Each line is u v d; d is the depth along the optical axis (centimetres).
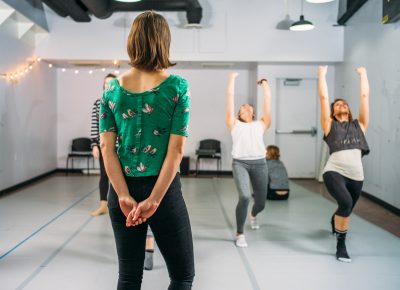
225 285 266
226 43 791
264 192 379
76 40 787
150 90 123
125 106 124
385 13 551
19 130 698
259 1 791
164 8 741
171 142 123
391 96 557
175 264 130
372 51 630
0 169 619
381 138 588
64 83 918
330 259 320
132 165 124
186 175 880
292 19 791
